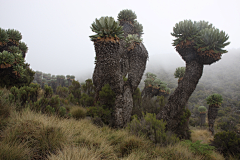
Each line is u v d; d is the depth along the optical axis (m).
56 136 2.41
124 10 8.07
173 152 3.15
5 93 4.32
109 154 2.49
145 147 3.14
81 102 6.46
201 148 3.59
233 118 20.08
